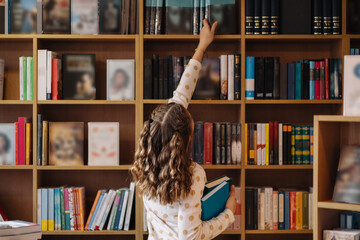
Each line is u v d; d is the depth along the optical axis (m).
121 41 3.03
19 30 2.87
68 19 2.87
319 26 2.83
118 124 2.85
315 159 1.77
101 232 2.80
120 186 3.13
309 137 2.85
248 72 2.83
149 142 1.69
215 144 2.84
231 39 2.91
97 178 3.12
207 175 3.11
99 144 2.84
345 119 1.68
